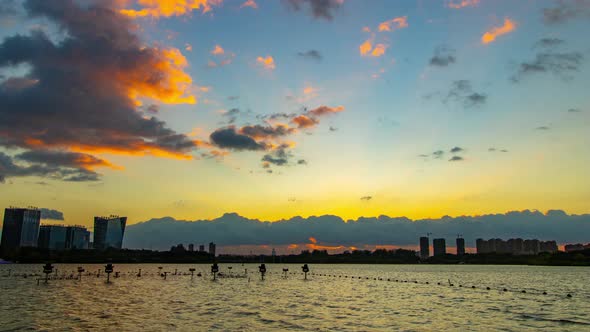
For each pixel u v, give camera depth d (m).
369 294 117.81
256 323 62.53
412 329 59.78
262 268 193.50
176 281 169.62
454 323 65.56
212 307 81.00
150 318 66.50
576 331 60.72
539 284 178.38
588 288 153.50
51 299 95.69
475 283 184.75
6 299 95.31
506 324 65.75
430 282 188.38
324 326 60.88
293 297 104.31
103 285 143.50
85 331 55.50
